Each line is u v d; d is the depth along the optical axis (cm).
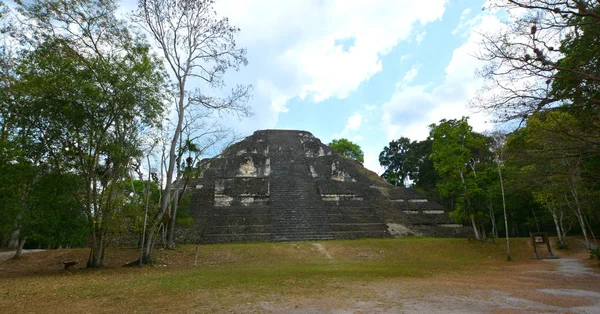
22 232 1432
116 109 1495
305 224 2759
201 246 2205
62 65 1342
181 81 1805
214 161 3556
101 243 1608
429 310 659
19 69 1356
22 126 1363
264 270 1378
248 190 3152
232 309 671
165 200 1733
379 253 2053
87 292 883
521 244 2283
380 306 692
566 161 1155
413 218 3042
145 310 672
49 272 1454
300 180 3453
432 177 4472
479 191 2147
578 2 772
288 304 713
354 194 3216
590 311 651
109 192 1594
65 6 1385
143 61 1523
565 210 2436
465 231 2916
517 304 712
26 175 1378
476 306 693
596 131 994
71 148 1453
